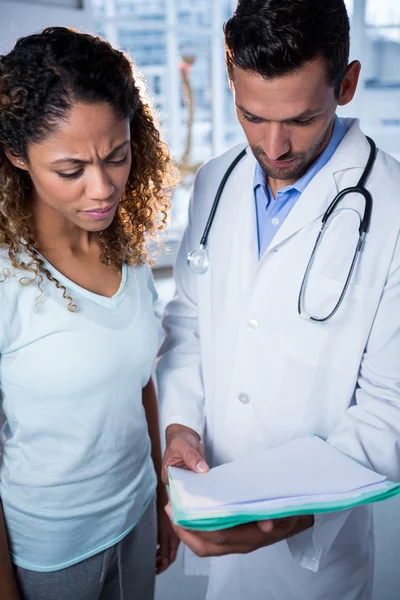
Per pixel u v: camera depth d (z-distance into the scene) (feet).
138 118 3.46
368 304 3.48
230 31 3.04
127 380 3.34
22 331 3.05
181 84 19.10
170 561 4.42
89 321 3.18
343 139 3.66
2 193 3.02
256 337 3.71
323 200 3.59
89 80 2.73
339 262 3.54
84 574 3.46
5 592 3.22
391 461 3.31
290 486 2.79
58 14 14.40
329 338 3.55
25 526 3.28
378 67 17.31
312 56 2.84
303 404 3.65
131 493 3.54
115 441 3.36
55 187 2.91
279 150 3.11
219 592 4.07
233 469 3.00
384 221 3.45
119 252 3.44
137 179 3.59
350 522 3.79
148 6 18.43
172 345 4.34
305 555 3.46
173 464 3.21
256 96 2.98
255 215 3.88
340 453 3.13
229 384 3.92
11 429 3.31
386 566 6.20
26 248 3.08
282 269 3.65
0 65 2.81
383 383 3.46
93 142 2.80
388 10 16.74
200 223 4.22
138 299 3.48
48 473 3.22
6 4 13.21
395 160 3.66
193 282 4.33
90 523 3.38
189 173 18.29
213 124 19.90
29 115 2.75
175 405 3.97
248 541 2.89
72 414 3.18
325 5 2.84
